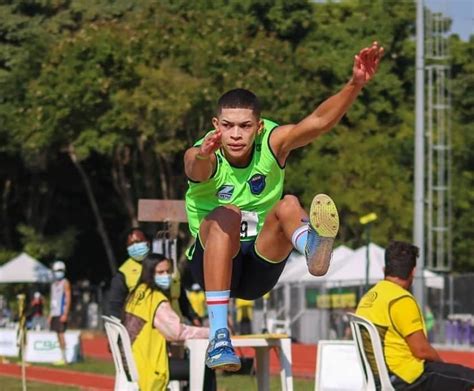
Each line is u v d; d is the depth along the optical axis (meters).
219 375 33.25
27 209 84.88
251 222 11.21
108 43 61.44
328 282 56.03
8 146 73.88
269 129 11.10
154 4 64.69
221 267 10.72
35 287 78.31
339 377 18.00
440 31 58.62
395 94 82.25
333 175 74.06
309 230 10.28
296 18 76.94
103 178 84.25
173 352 20.86
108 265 88.88
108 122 61.34
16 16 72.12
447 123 62.41
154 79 60.09
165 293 18.89
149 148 65.38
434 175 67.25
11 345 45.62
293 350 51.41
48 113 62.25
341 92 10.63
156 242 23.91
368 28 83.00
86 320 80.75
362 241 74.50
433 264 63.78
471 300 51.94
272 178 11.12
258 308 61.59
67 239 82.19
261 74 61.84
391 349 15.88
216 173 11.02
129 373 18.52
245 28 65.69
